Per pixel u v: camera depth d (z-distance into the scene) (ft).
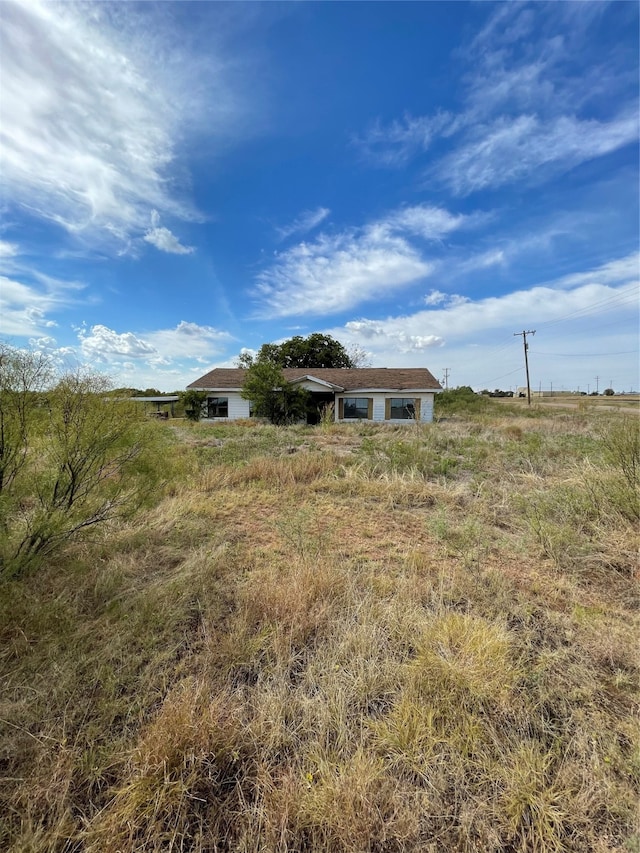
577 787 5.15
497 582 10.54
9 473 9.77
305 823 4.67
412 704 6.27
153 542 13.41
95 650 7.68
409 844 4.56
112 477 11.77
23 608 8.52
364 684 6.75
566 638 8.30
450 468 25.18
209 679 6.94
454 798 5.03
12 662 7.25
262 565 12.02
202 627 8.70
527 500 17.44
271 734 5.81
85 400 11.05
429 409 68.08
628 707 6.43
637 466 16.58
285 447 34.73
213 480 21.47
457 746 5.65
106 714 6.21
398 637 8.24
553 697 6.63
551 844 4.55
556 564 11.85
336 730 5.97
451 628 8.11
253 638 8.18
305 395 65.21
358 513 17.13
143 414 12.67
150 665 7.31
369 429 52.47
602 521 14.47
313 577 10.21
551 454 27.94
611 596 10.18
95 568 10.84
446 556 12.73
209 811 4.95
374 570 11.69
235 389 69.10
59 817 4.82
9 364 9.72
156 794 4.90
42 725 6.01
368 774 5.08
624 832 4.65
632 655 7.61
